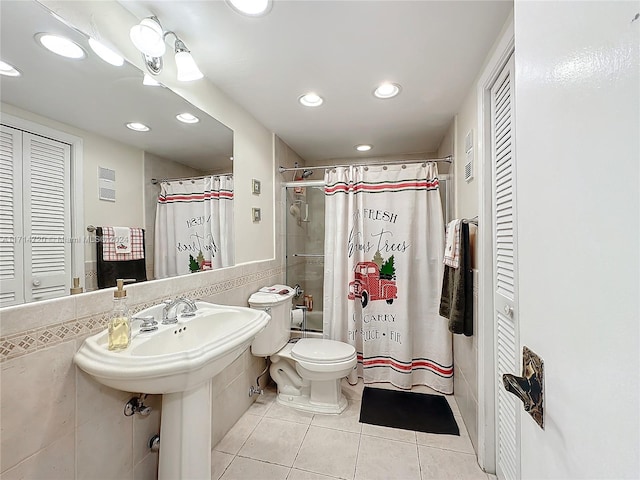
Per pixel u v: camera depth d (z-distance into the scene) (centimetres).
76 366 97
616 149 33
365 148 293
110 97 113
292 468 151
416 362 236
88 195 105
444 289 192
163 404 119
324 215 264
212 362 100
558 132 44
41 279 90
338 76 162
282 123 226
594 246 36
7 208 82
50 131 94
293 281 268
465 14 117
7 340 80
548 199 47
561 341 43
